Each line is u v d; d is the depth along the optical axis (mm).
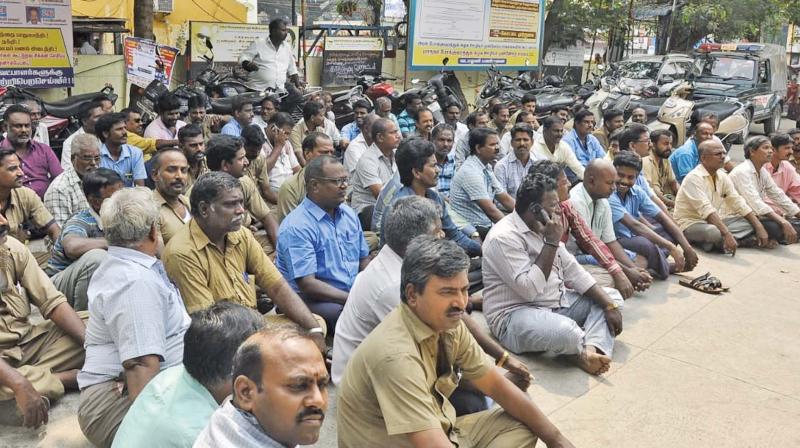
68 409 3369
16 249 3336
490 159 5949
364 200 6152
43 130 6527
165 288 2887
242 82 9492
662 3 20156
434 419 2428
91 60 9141
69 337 3469
